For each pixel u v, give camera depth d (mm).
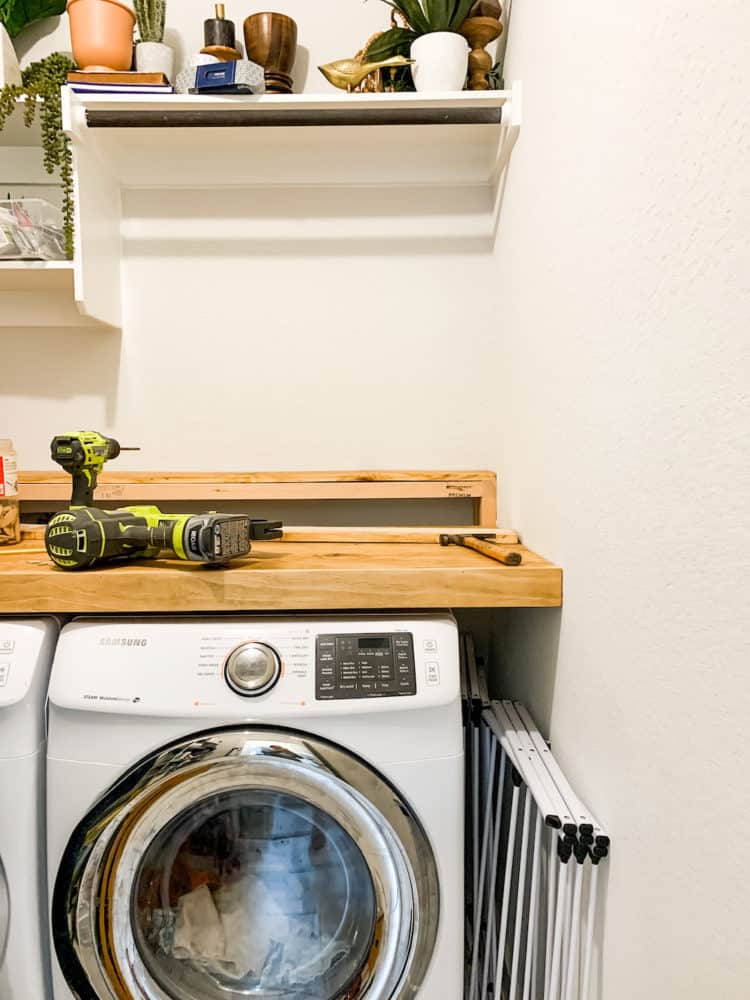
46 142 1201
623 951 694
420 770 862
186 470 1516
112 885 846
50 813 839
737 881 487
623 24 684
